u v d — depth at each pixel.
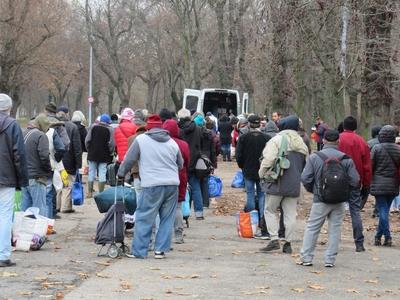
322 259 12.74
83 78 89.50
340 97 34.22
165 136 12.26
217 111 45.19
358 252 13.65
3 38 59.09
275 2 24.91
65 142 16.19
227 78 61.34
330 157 11.72
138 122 18.00
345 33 23.64
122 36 83.81
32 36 61.03
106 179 21.31
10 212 11.14
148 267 11.26
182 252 13.03
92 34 77.50
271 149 13.00
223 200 21.92
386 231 14.65
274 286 10.09
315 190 11.80
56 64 68.62
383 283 10.69
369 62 23.16
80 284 9.83
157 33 83.44
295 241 14.88
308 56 29.00
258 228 15.73
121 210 12.24
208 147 19.48
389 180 14.43
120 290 9.45
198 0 66.81
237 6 57.97
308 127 45.66
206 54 73.62
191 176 17.42
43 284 9.74
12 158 11.08
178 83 95.81
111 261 11.79
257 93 63.47
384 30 22.77
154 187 12.05
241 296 9.34
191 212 19.28
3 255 11.03
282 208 13.36
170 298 9.07
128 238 14.43
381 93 23.42
